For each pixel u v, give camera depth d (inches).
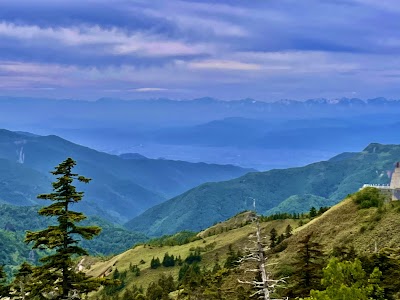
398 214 4291.3
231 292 4291.3
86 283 1700.3
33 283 1720.0
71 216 1632.6
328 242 4589.1
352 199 5206.7
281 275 4084.6
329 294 1878.7
